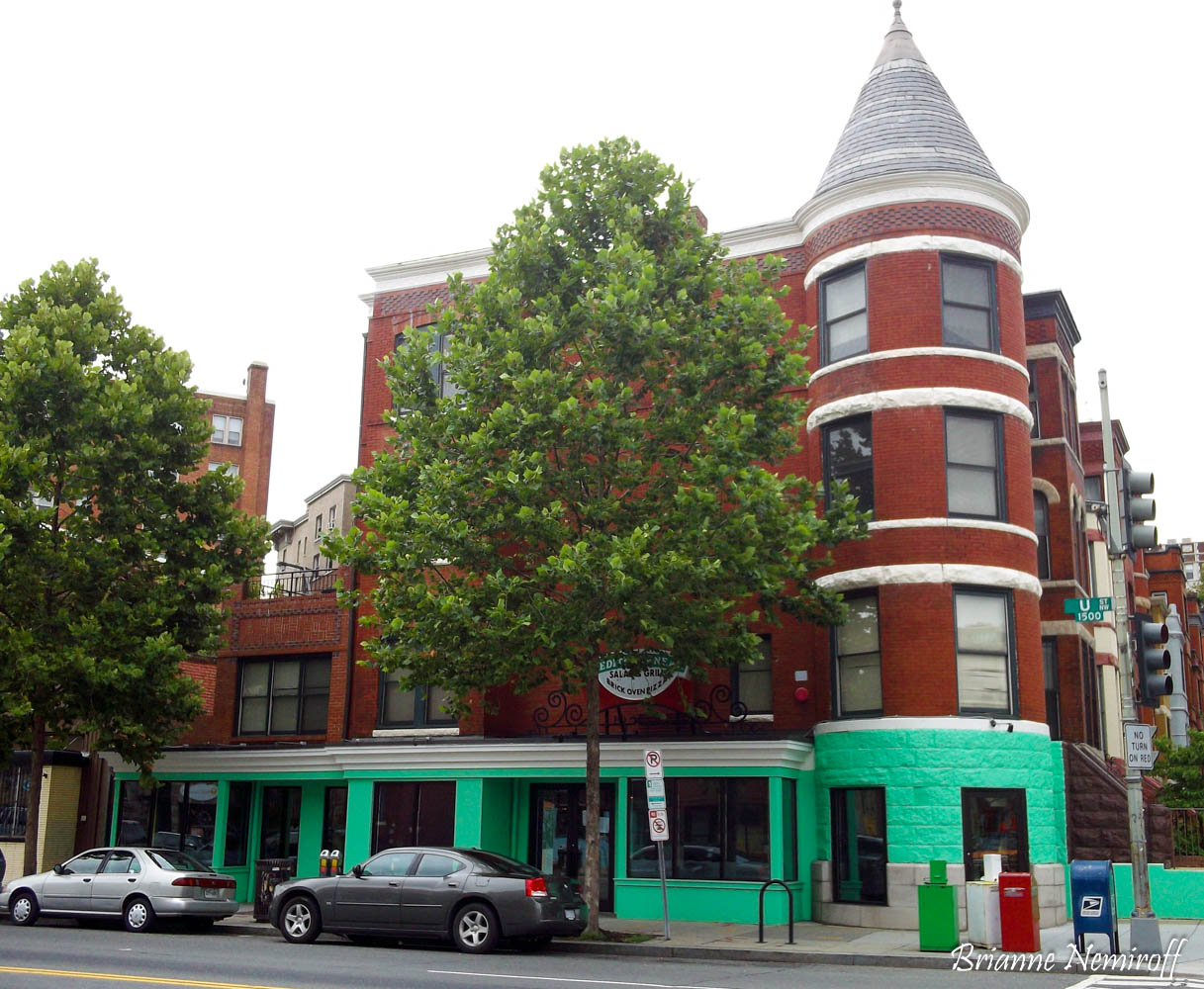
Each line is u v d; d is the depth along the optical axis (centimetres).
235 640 2934
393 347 2894
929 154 2348
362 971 1419
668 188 2103
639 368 2005
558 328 1991
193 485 2469
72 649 2183
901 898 2055
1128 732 1664
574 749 2272
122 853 2075
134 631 2302
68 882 2058
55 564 2241
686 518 1856
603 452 1952
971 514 2230
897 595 2180
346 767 2475
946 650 2148
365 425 2869
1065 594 2678
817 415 2344
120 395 2303
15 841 2736
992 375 2280
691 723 2341
